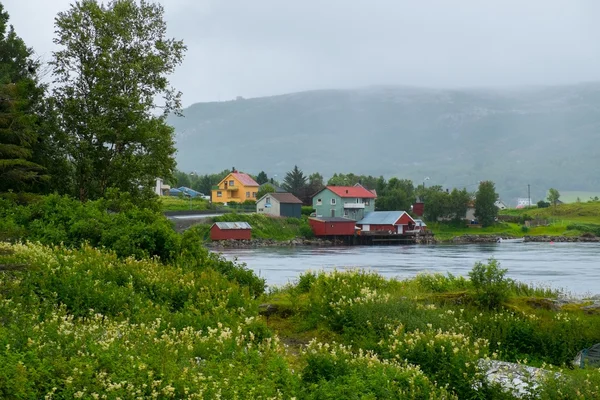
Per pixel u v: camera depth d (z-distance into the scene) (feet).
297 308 76.38
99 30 146.51
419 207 567.18
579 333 66.03
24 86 132.16
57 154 141.69
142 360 39.70
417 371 47.03
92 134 141.28
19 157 126.31
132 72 143.43
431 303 78.23
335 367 46.39
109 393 35.35
